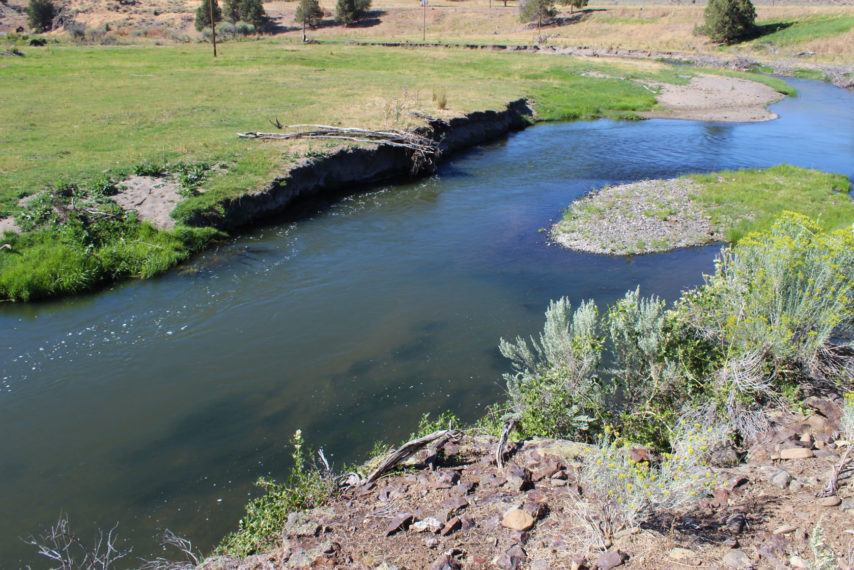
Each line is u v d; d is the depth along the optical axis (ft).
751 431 18.60
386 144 73.20
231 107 92.43
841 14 212.64
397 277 44.52
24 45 206.49
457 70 156.35
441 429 22.45
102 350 33.91
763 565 11.94
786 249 21.27
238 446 25.26
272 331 35.96
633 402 21.97
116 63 149.38
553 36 256.11
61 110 87.76
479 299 40.60
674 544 13.11
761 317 20.54
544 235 54.49
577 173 76.38
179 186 55.83
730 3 212.02
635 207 60.13
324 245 51.21
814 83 161.17
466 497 16.43
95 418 27.50
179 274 45.03
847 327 20.80
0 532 20.65
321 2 332.80
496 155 87.15
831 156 82.53
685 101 131.75
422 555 13.96
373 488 18.01
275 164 63.00
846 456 14.78
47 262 42.60
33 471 23.90
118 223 48.96
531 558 13.39
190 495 22.36
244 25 260.42
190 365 32.14
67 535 20.48
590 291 42.24
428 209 62.03
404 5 325.62
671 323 22.72
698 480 14.05
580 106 123.24
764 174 69.62
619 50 214.48
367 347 33.86
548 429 20.75
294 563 14.21
